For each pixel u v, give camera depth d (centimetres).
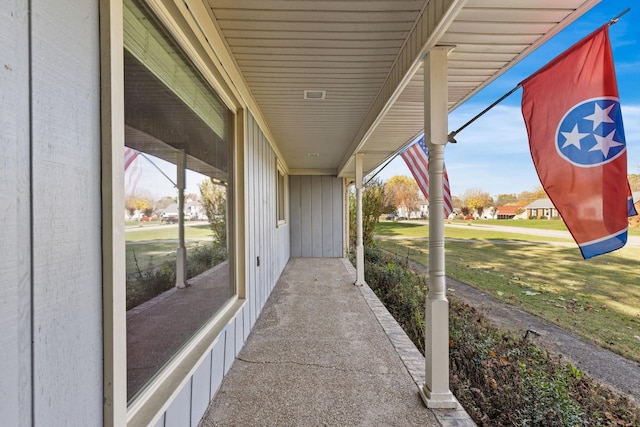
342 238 922
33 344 76
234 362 262
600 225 169
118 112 106
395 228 1720
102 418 100
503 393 258
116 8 105
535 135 187
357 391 222
